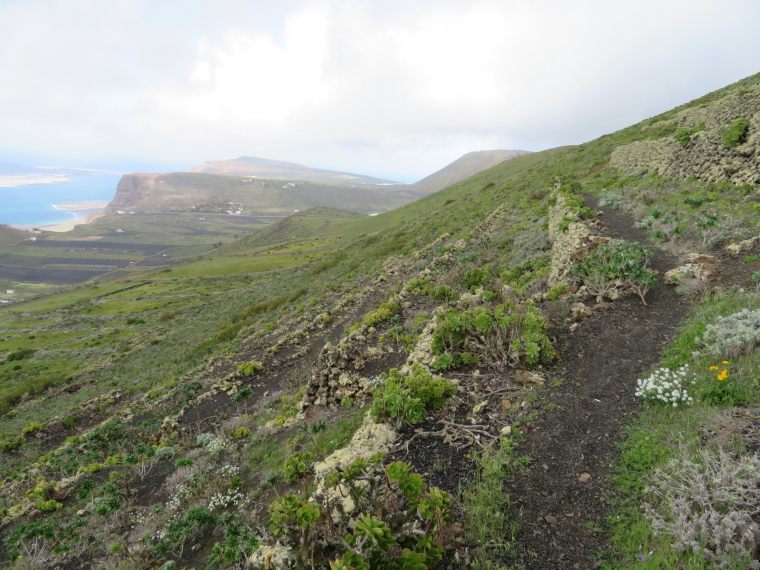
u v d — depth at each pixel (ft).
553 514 14.60
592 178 101.76
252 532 23.62
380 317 55.52
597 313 31.71
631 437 17.56
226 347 101.14
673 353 23.35
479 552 13.33
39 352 209.77
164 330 191.83
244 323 127.44
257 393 59.31
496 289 46.21
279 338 83.05
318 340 71.97
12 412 115.44
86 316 289.33
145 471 44.21
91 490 43.98
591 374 23.85
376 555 11.89
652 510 13.00
